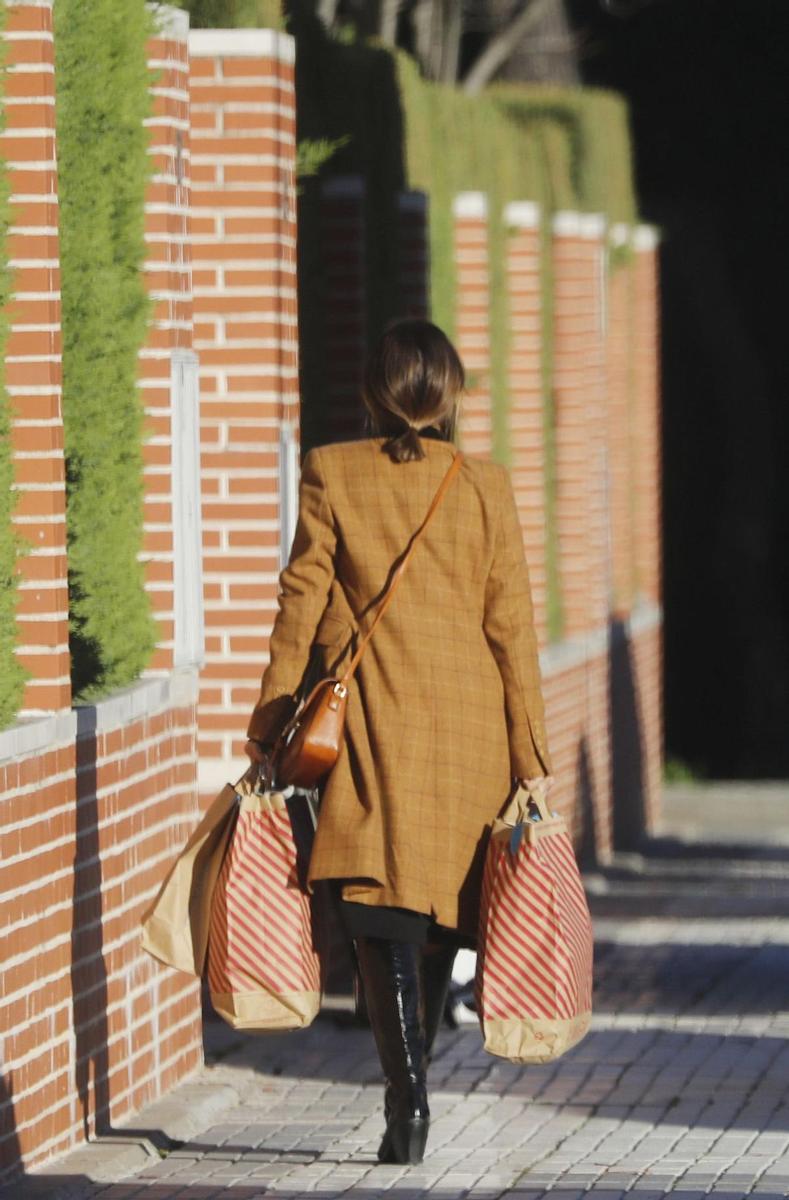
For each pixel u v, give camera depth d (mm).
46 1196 20094
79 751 21984
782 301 85312
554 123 53219
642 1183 21312
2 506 20375
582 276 51938
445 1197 20719
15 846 20312
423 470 20875
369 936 20391
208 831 20672
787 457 85625
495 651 20922
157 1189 21031
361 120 36062
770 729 85625
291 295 28688
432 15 70625
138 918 23828
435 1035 22000
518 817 20781
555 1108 24750
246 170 28062
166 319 24969
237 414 28266
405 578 20641
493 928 20359
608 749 54094
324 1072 26391
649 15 85438
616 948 37688
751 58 84938
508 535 20922
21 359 21031
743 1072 26750
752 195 85312
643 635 61312
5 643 20500
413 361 21203
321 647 20750
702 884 48688
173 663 25219
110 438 24281
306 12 34750
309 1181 21328
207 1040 27844
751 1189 21047
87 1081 22250
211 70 27984
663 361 85875
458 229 43844
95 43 23938
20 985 20484
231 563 28469
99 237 24094
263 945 20375
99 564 24109
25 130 20953
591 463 53219
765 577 85938
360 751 20375
